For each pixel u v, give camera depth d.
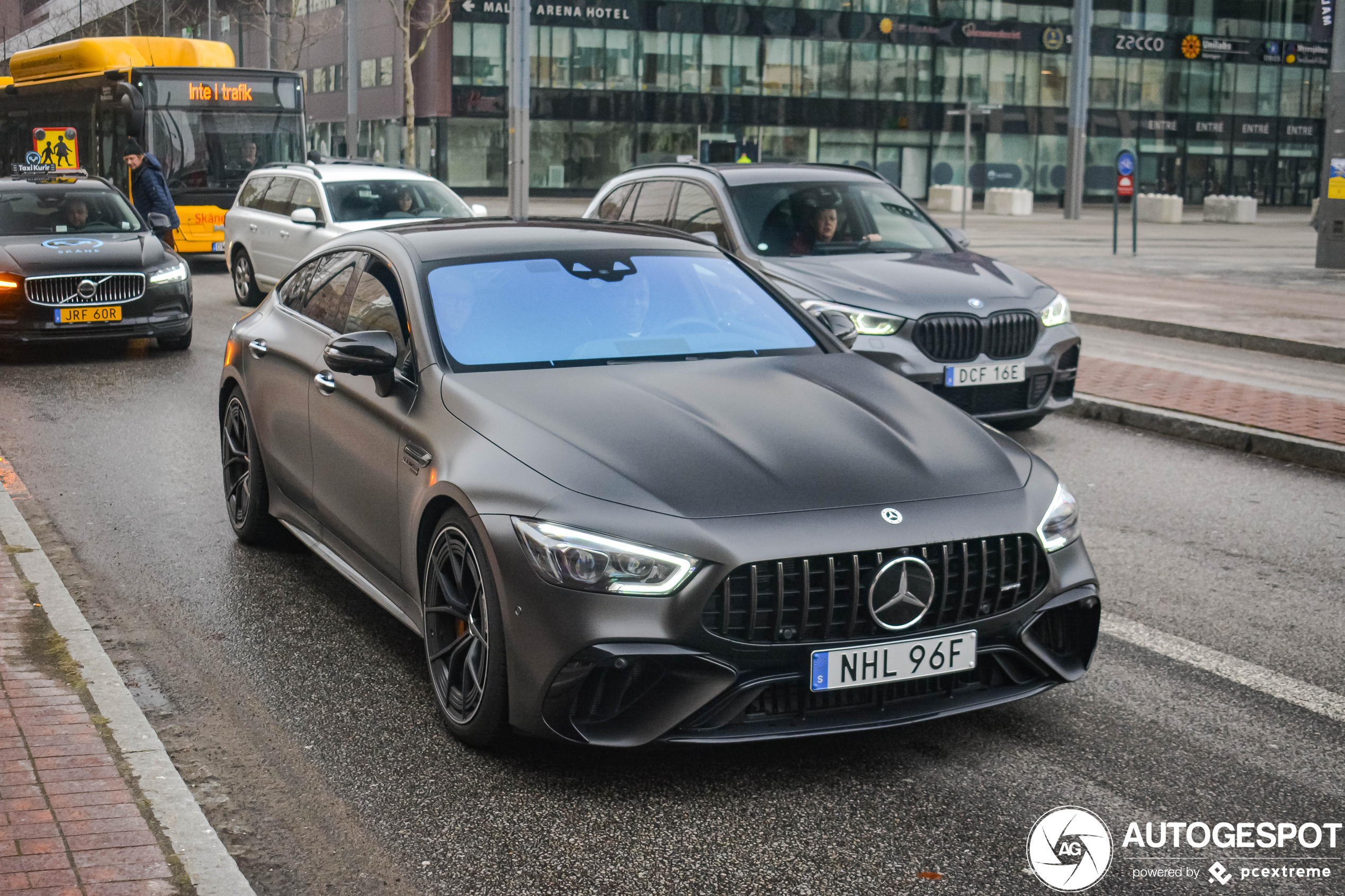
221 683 4.67
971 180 57.31
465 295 4.95
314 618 5.36
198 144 21.25
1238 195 60.78
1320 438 8.66
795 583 3.69
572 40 51.25
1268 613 5.56
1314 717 4.46
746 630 3.68
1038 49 57.31
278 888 3.30
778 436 4.15
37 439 8.68
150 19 62.28
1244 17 59.91
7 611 5.05
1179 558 6.38
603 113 51.97
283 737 4.22
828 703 3.83
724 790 3.87
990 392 8.47
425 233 5.50
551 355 4.76
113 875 3.12
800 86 54.31
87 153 22.67
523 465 3.96
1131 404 9.88
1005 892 3.32
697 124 53.19
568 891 3.30
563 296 5.05
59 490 7.36
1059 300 8.80
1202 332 14.43
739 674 3.69
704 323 5.13
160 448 8.44
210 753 4.09
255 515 6.11
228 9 55.91
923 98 56.19
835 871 3.41
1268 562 6.32
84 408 9.82
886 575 3.75
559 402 4.29
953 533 3.85
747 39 53.34
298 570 5.98
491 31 50.72
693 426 4.15
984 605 3.92
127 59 22.53
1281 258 24.97
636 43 51.97
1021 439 9.27
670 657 3.62
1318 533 6.86
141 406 9.91
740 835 3.60
